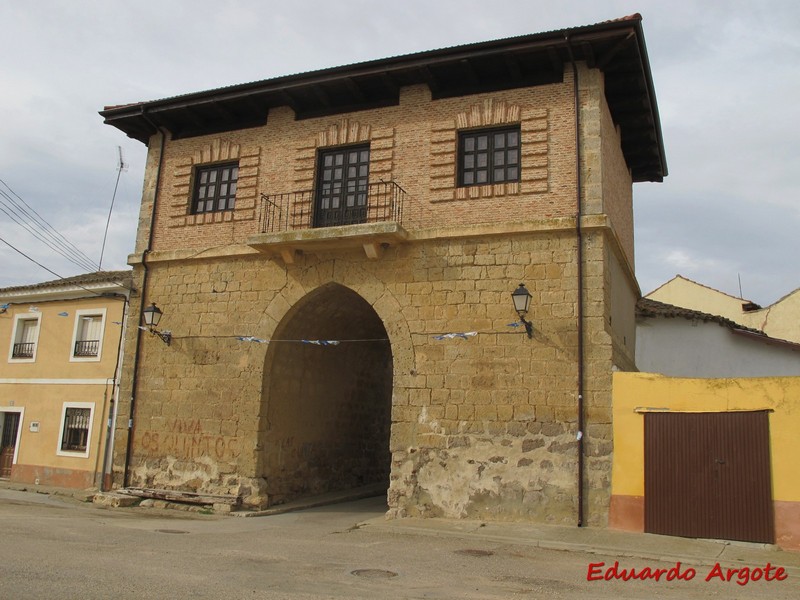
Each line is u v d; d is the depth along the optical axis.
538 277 12.76
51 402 18.53
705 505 11.06
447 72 13.99
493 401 12.59
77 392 18.12
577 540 10.77
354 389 19.41
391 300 13.70
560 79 13.49
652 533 11.26
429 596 7.02
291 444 15.84
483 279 13.12
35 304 19.62
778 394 10.97
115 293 18.12
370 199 14.29
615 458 11.70
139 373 15.84
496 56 13.30
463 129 13.99
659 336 19.00
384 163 14.42
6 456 19.03
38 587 6.30
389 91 14.71
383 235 13.28
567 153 13.10
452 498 12.50
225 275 15.45
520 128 13.62
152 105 16.08
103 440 17.27
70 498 15.83
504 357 12.67
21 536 9.43
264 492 14.50
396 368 13.36
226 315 15.23
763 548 10.57
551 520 11.81
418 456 12.88
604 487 11.65
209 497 14.22
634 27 12.31
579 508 11.62
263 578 7.47
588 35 12.59
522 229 12.88
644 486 11.46
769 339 17.94
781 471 10.74
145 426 15.48
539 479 12.02
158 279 16.16
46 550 8.39
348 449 18.94
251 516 13.61
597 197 12.70
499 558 9.56
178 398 15.30
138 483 15.24
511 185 13.30
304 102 15.46
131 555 8.47
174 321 15.73
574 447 11.93
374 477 20.56
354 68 14.24
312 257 14.59
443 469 12.66
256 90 15.16
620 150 16.00
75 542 9.26
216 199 16.23
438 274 13.46
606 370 12.02
